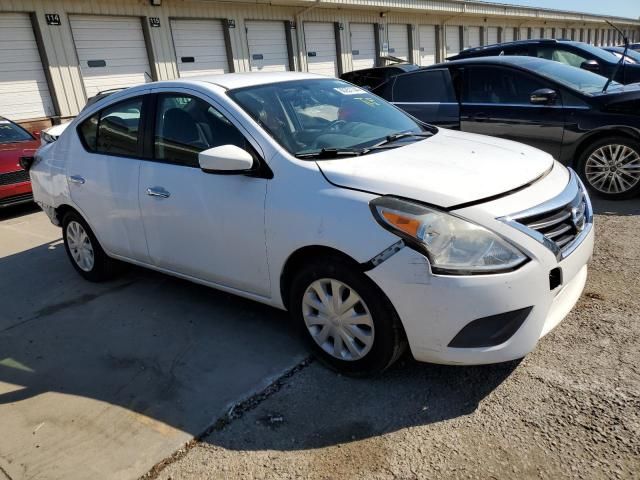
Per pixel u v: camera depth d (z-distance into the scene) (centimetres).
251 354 316
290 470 225
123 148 382
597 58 845
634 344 286
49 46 1191
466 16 2623
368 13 2038
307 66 1823
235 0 1521
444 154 294
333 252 266
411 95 666
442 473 215
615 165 537
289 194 279
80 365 322
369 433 242
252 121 308
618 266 385
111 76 1316
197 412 268
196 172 327
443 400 259
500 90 599
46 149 466
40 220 677
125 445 248
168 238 354
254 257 304
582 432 229
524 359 283
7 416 278
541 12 3158
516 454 221
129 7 1318
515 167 279
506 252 234
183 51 1454
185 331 352
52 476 232
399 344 262
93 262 440
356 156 290
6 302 428
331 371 291
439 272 235
